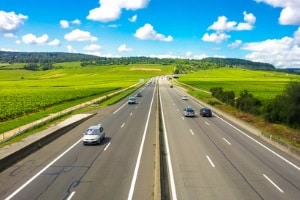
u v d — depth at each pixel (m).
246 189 21.30
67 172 24.73
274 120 54.22
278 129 48.72
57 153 30.88
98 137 34.75
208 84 159.75
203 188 21.44
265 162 27.98
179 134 40.66
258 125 51.75
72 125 46.16
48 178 23.30
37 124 43.66
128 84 174.12
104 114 60.53
